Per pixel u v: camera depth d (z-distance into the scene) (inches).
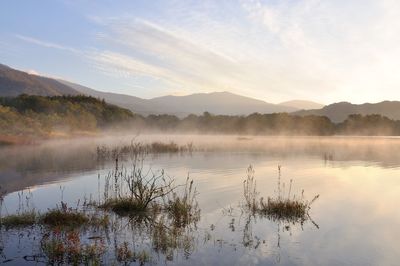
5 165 1071.6
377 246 398.3
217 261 354.6
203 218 510.6
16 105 3535.9
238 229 457.7
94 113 4399.6
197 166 1130.7
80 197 638.5
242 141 2864.2
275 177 907.4
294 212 532.4
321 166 1167.0
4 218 480.7
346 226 472.7
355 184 805.9
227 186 764.6
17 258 362.3
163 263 350.0
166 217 518.0
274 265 346.0
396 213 539.2
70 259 360.5
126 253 362.6
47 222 481.4
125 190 695.7
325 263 351.6
